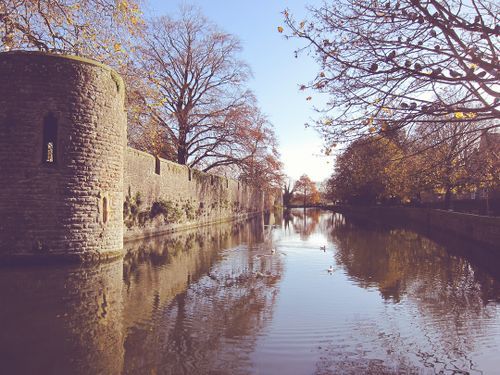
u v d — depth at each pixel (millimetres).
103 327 7633
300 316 8609
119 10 12398
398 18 5293
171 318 8266
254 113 33844
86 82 13867
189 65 32969
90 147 13984
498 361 6523
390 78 5406
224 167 40219
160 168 24781
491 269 14352
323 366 6238
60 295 9648
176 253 17078
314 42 5527
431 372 6121
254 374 5910
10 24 11703
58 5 12375
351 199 67938
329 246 20469
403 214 42312
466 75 5098
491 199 28125
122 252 15531
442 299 10211
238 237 24672
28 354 6379
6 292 9812
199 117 32688
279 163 36781
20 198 13133
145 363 6172
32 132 13227
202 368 6047
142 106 23266
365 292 10836
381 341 7297
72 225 13594
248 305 9352
